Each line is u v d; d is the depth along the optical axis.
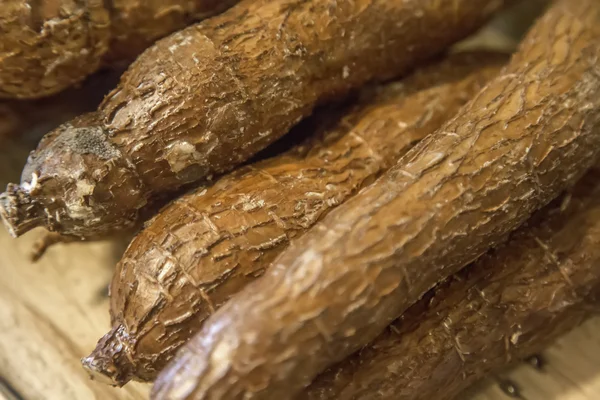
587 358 0.53
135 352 0.46
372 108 0.53
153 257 0.46
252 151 0.49
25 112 0.54
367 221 0.44
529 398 0.52
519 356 0.50
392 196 0.44
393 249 0.43
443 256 0.44
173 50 0.48
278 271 0.44
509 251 0.49
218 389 0.42
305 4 0.50
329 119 0.53
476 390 0.52
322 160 0.50
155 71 0.48
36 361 0.53
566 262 0.49
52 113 0.55
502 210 0.45
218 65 0.48
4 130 0.55
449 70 0.54
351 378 0.46
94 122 0.48
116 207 0.47
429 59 0.55
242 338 0.42
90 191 0.46
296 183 0.48
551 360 0.53
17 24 0.48
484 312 0.48
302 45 0.49
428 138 0.47
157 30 0.52
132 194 0.48
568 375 0.53
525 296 0.48
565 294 0.49
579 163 0.47
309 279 0.43
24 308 0.55
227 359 0.42
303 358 0.43
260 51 0.49
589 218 0.49
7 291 0.56
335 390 0.45
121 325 0.46
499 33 0.62
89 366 0.46
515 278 0.48
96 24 0.50
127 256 0.47
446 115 0.53
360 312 0.43
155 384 0.43
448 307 0.48
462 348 0.47
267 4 0.50
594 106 0.47
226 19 0.49
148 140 0.47
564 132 0.47
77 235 0.49
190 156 0.47
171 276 0.45
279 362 0.42
